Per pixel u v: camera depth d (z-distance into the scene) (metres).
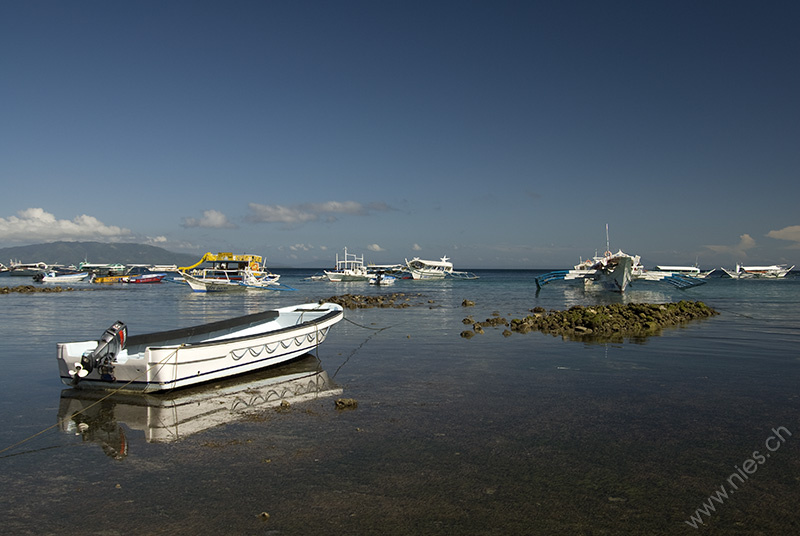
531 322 25.78
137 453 8.45
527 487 7.18
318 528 6.05
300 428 9.66
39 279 97.25
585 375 14.38
